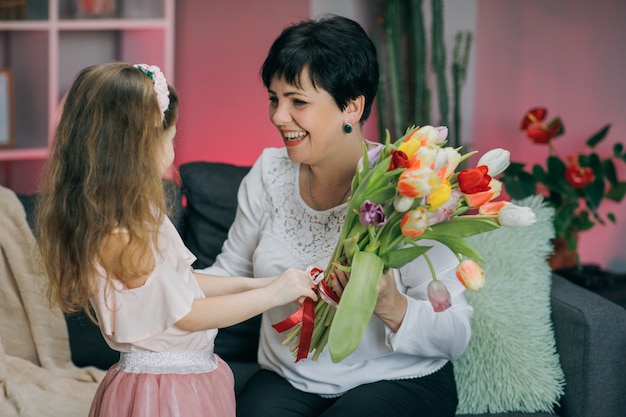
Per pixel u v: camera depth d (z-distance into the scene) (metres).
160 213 1.84
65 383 2.51
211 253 2.71
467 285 1.70
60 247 1.82
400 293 2.05
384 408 2.03
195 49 4.12
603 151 3.75
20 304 2.62
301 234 2.19
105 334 1.91
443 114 3.66
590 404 2.35
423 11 3.88
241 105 4.07
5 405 2.34
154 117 1.83
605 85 3.72
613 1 3.67
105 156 1.79
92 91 1.82
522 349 2.41
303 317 1.96
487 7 3.86
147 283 1.81
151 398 1.86
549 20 3.78
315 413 2.14
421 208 1.69
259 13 3.97
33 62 3.83
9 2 3.74
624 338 2.36
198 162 2.83
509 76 3.86
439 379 2.20
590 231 3.81
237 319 1.87
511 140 3.90
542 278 2.54
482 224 1.75
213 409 1.91
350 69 2.01
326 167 2.13
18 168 4.01
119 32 3.97
